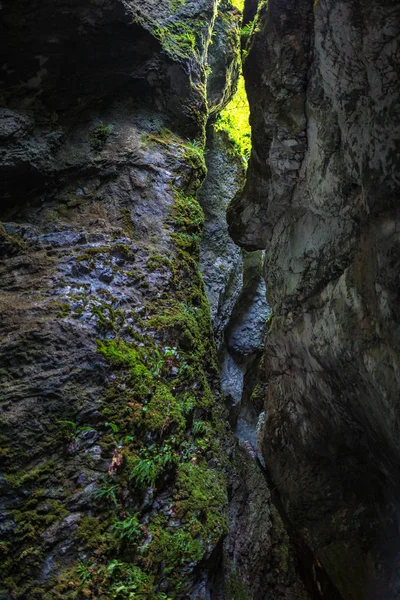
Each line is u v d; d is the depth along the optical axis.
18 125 5.27
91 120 5.88
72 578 3.04
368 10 2.12
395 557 3.68
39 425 3.42
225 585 4.07
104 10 5.55
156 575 3.36
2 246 4.58
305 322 3.71
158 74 6.07
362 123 2.54
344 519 4.12
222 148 8.09
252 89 3.46
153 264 4.82
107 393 3.74
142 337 4.25
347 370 3.08
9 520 3.08
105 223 5.14
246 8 3.94
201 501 3.85
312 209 3.52
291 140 3.36
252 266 8.14
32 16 5.33
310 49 3.01
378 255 2.47
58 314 3.96
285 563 4.81
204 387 4.68
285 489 4.84
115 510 3.38
